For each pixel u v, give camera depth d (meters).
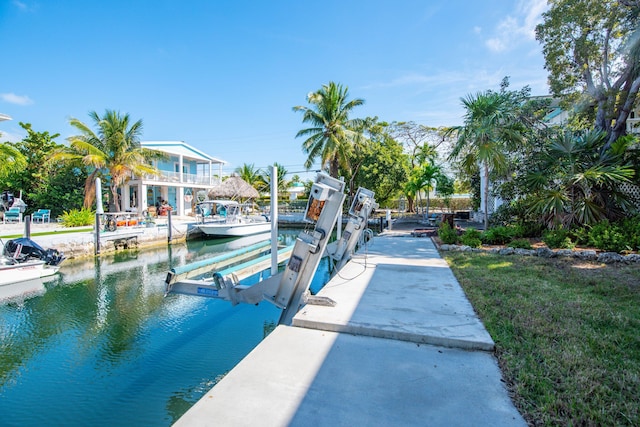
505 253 7.72
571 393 2.11
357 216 7.41
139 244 15.05
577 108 11.88
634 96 9.41
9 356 4.75
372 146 25.94
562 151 9.11
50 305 6.88
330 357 2.67
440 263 6.69
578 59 11.00
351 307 3.82
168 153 25.50
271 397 2.11
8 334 5.48
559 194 8.56
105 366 4.46
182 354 4.77
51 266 9.14
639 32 9.14
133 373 4.29
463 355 2.71
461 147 10.34
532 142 10.40
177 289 5.66
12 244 8.21
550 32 11.08
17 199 18.73
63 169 23.08
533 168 9.79
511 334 3.06
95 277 9.41
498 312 3.63
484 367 2.50
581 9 10.01
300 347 2.87
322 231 4.09
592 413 1.90
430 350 2.81
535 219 9.85
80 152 19.98
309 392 2.16
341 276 5.53
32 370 4.37
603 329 3.21
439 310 3.71
